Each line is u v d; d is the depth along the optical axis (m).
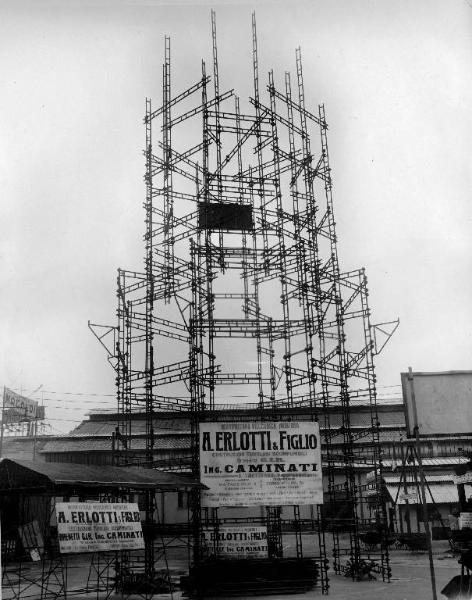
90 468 19.70
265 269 27.11
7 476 17.55
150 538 21.98
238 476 21.27
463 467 36.44
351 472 25.83
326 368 25.58
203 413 22.16
